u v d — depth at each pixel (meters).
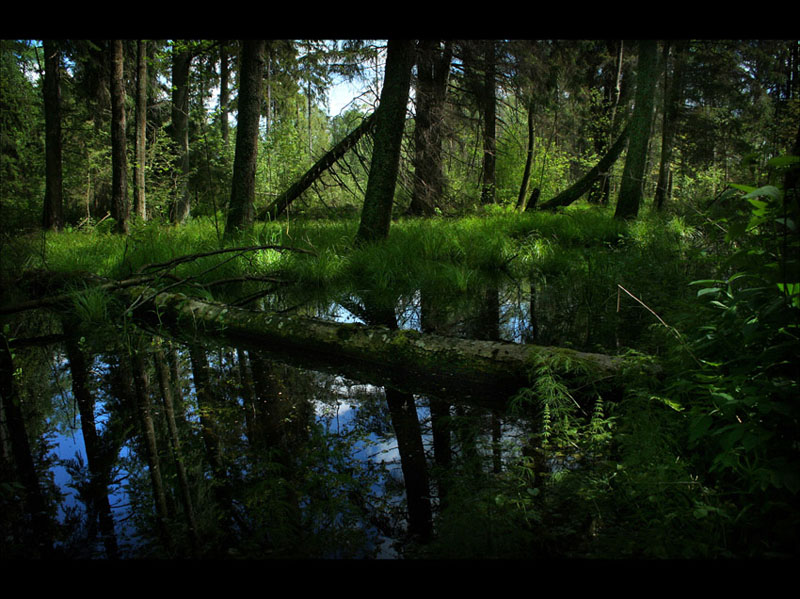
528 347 2.94
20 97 13.66
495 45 11.02
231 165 15.90
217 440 2.34
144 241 7.64
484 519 1.56
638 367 2.45
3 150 13.86
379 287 6.13
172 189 14.56
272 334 3.97
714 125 18.56
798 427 1.48
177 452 2.22
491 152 14.16
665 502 1.54
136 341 4.10
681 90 14.37
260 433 2.41
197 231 9.51
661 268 4.96
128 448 2.29
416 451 2.19
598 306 4.72
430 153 11.55
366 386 3.01
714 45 15.21
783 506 1.34
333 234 8.45
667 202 12.82
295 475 2.00
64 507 1.82
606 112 18.84
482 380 2.96
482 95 12.98
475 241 8.06
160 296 4.88
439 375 3.11
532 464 1.96
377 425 2.47
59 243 8.36
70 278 5.51
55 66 12.52
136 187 11.31
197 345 3.98
